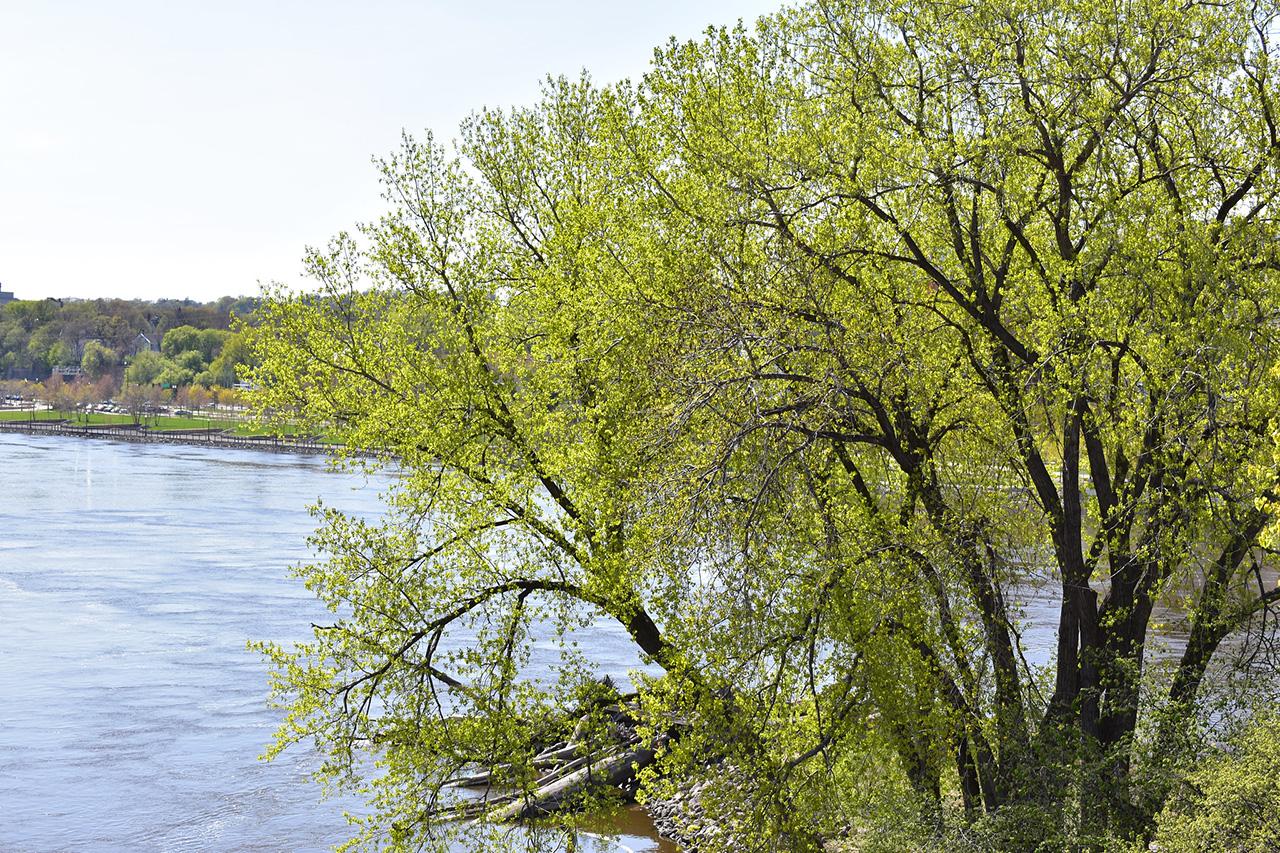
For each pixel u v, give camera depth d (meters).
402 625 20.39
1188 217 18.31
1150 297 17.39
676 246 18.88
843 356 17.31
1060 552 18.70
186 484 114.62
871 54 19.25
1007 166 17.97
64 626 49.06
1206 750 17.31
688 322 17.48
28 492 103.31
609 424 19.64
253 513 89.94
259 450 177.62
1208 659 18.94
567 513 21.23
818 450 17.88
